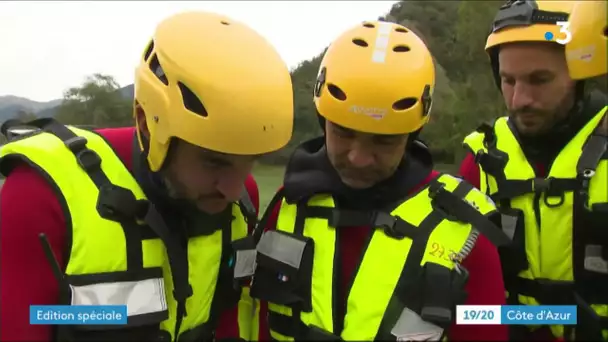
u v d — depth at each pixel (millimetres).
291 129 1581
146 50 1665
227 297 1904
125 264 1629
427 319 1682
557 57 2066
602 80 1924
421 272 1731
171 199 1692
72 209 1565
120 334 1612
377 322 1740
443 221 1788
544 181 2168
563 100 2133
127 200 1628
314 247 1887
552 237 2141
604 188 2043
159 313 1662
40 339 1528
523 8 2090
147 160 1712
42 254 1512
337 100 1724
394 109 1685
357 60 1731
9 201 1536
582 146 2156
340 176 1870
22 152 1564
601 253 2041
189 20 1590
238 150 1479
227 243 1888
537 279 2164
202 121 1470
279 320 1899
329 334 1752
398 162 1805
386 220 1814
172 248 1694
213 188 1588
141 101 1607
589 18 1593
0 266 1501
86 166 1626
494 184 2309
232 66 1479
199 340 1832
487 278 1766
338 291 1841
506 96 2236
